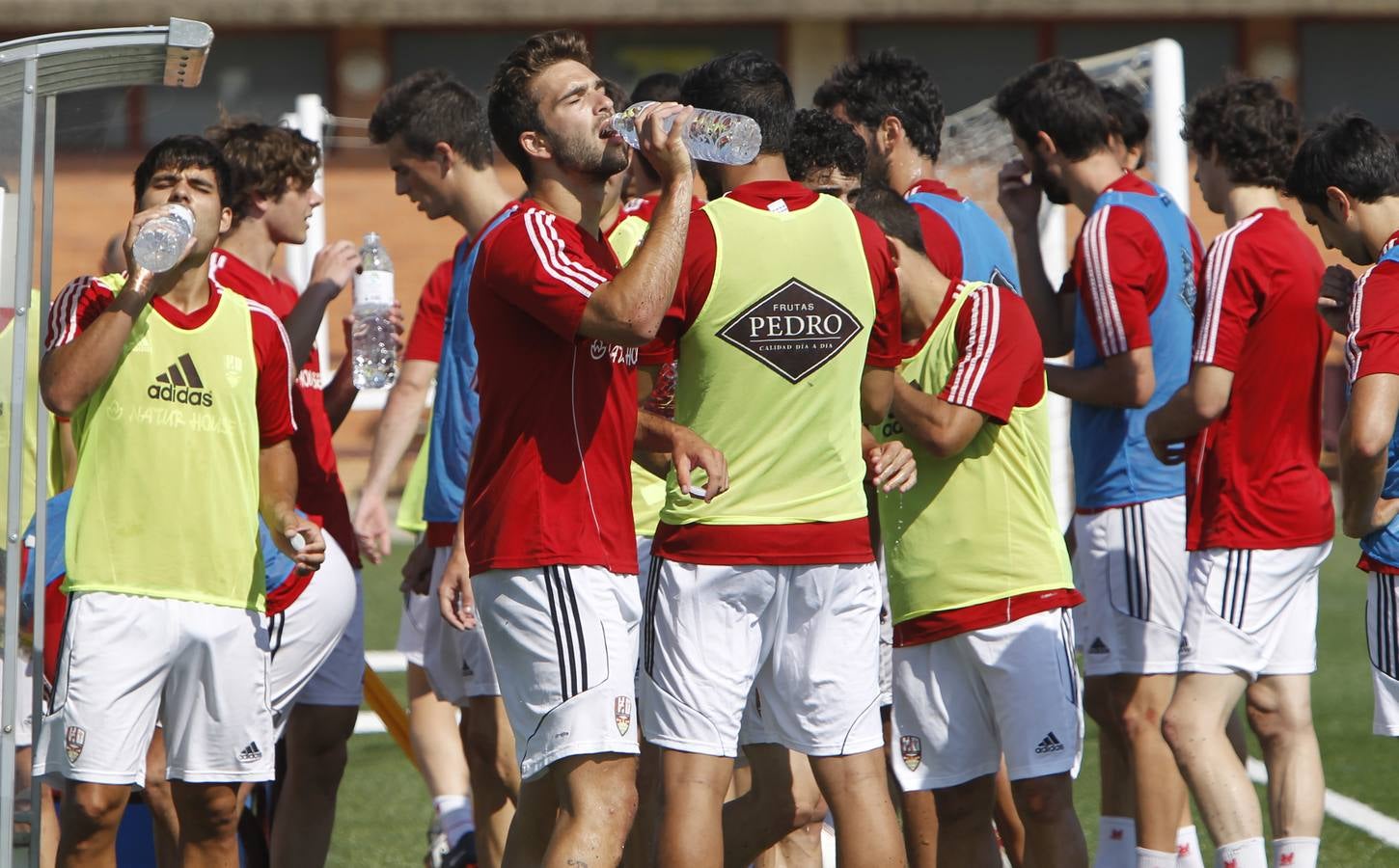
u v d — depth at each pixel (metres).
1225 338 16.19
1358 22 67.12
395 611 40.09
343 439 59.16
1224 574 16.31
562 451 12.88
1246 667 16.23
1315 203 15.39
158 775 15.89
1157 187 18.69
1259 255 16.28
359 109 66.50
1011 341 14.62
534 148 13.15
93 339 13.55
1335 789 23.77
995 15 65.25
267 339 14.98
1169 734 16.33
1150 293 18.03
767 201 13.56
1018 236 20.86
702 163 14.31
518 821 13.78
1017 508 14.82
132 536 14.05
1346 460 14.43
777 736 14.39
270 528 15.31
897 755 15.37
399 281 66.00
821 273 13.45
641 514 16.95
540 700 12.85
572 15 64.81
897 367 14.88
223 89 65.88
